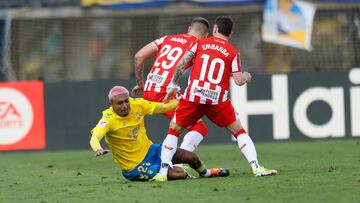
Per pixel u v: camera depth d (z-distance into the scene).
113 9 67.75
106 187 29.09
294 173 31.86
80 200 25.78
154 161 30.61
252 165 30.91
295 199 24.09
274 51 67.88
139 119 30.17
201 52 30.53
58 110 53.94
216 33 30.88
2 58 67.94
